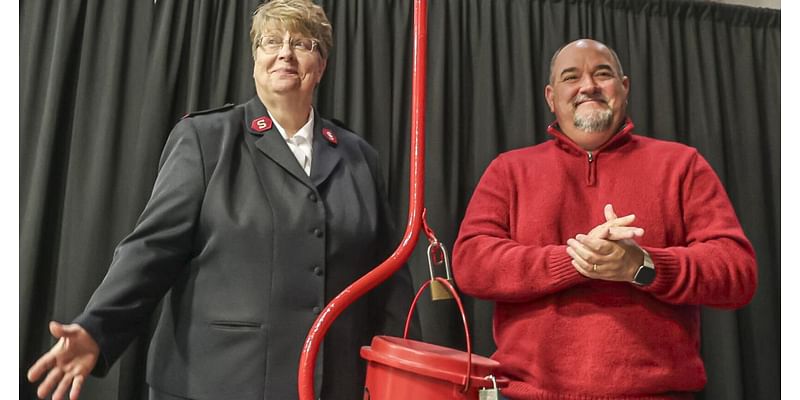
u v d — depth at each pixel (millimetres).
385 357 795
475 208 1498
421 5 851
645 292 1323
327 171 1158
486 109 2232
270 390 989
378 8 2242
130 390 1852
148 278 981
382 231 1256
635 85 2363
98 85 2055
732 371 2139
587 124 1482
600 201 1431
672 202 1403
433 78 2221
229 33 2133
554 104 1610
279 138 1146
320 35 1229
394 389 789
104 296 932
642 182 1427
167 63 2082
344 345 1083
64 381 854
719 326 2182
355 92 2146
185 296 1048
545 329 1325
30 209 1922
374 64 2201
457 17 2293
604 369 1274
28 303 1873
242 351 1000
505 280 1336
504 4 2344
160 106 2041
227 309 1018
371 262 1168
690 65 2453
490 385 767
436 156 2143
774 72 2537
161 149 2021
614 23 2422
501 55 2307
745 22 2551
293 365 1009
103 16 2102
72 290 1902
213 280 1032
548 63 2338
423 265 2051
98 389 1844
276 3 1221
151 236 1013
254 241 1042
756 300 2297
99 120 2021
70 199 1964
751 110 2459
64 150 2041
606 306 1315
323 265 1066
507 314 1411
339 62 2160
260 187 1090
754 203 2375
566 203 1433
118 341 928
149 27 2119
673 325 1316
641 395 1272
